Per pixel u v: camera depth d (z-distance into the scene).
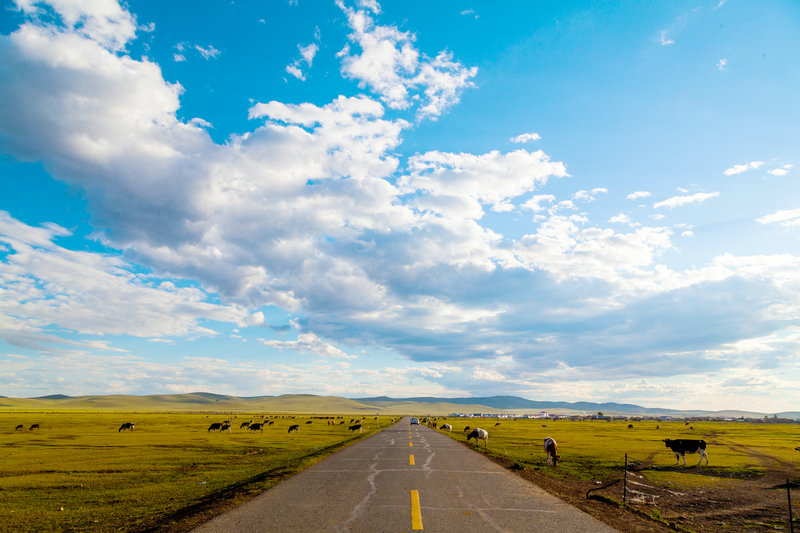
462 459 21.89
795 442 55.69
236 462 24.58
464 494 12.19
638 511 12.10
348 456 22.44
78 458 27.45
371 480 14.45
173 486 16.61
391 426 72.88
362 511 9.89
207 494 14.55
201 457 27.53
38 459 27.11
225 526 8.62
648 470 26.34
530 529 8.69
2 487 17.11
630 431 82.56
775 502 17.77
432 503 10.84
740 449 43.91
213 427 63.00
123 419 106.12
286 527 8.55
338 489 12.70
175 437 47.72
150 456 28.48
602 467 25.94
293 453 29.36
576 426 108.38
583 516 9.98
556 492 13.38
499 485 14.00
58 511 12.59
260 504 10.62
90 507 13.08
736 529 13.39
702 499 17.98
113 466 23.28
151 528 9.24
